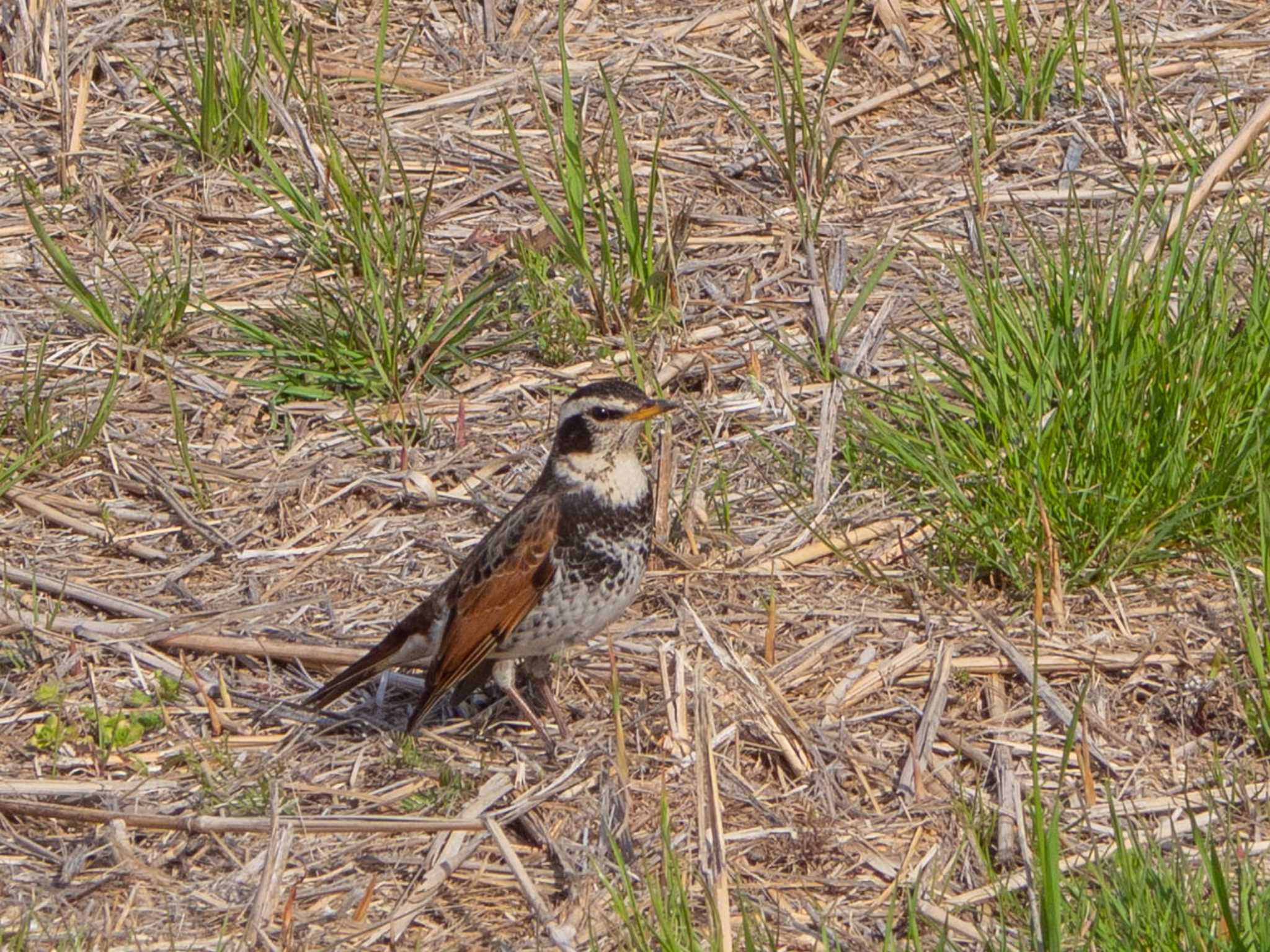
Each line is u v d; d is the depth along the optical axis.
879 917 8.86
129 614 11.30
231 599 11.49
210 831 9.48
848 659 10.80
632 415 9.80
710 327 14.12
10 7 17.33
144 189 15.96
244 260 15.09
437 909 9.03
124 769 10.12
